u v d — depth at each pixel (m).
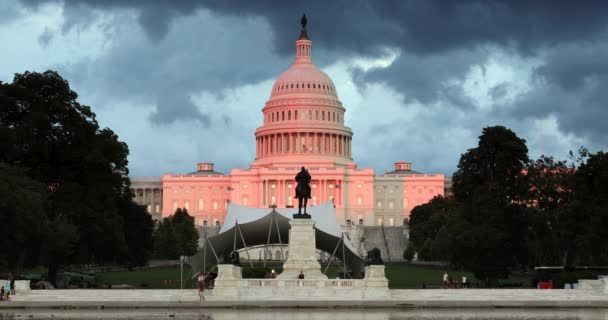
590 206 112.12
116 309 78.19
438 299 84.56
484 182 126.31
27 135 107.56
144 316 71.75
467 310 77.94
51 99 111.56
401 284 117.69
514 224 121.88
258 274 109.00
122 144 122.75
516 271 150.75
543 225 122.69
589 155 117.56
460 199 128.88
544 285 100.19
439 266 187.25
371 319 69.19
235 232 100.69
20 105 111.06
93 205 111.06
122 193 127.62
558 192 124.75
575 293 88.62
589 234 109.25
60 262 111.00
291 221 91.81
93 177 113.50
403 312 75.50
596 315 72.88
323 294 85.50
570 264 126.50
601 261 127.25
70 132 111.69
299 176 93.44
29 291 88.75
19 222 94.75
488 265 116.38
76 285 113.69
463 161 127.62
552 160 127.50
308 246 91.56
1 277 101.06
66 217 104.81
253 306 78.88
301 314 73.38
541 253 127.50
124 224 125.19
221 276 86.12
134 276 140.00
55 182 113.62
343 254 101.56
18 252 103.81
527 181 125.44
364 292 85.44
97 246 113.06
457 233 118.12
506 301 80.69
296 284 86.75
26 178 101.50
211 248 102.81
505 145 124.38
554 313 74.88
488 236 114.31
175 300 82.50
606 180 113.19
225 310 77.12
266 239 107.94
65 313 74.50
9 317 70.62
